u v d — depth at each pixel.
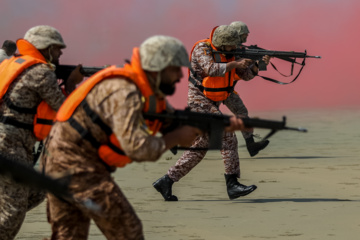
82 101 6.42
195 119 6.60
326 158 18.59
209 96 13.14
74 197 6.41
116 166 6.63
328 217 10.79
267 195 12.93
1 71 8.19
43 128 8.20
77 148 6.44
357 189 13.38
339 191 13.19
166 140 6.56
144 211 11.63
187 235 9.80
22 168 5.64
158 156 6.31
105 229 6.59
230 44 12.98
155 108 6.52
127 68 6.49
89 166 6.45
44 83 8.03
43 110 8.19
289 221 10.58
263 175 15.50
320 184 14.08
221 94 13.18
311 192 13.12
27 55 8.27
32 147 8.28
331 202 12.05
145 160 6.28
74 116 6.45
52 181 5.72
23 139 8.13
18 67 8.06
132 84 6.34
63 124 6.48
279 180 14.71
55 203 6.67
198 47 13.10
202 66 12.95
